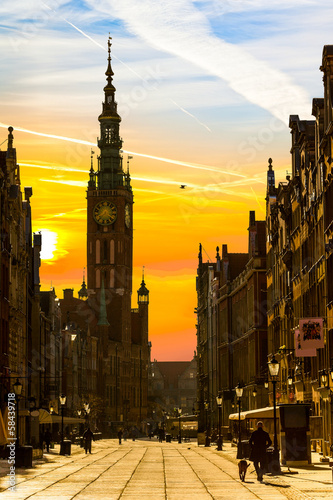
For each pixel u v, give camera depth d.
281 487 42.88
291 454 57.12
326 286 72.94
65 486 45.09
